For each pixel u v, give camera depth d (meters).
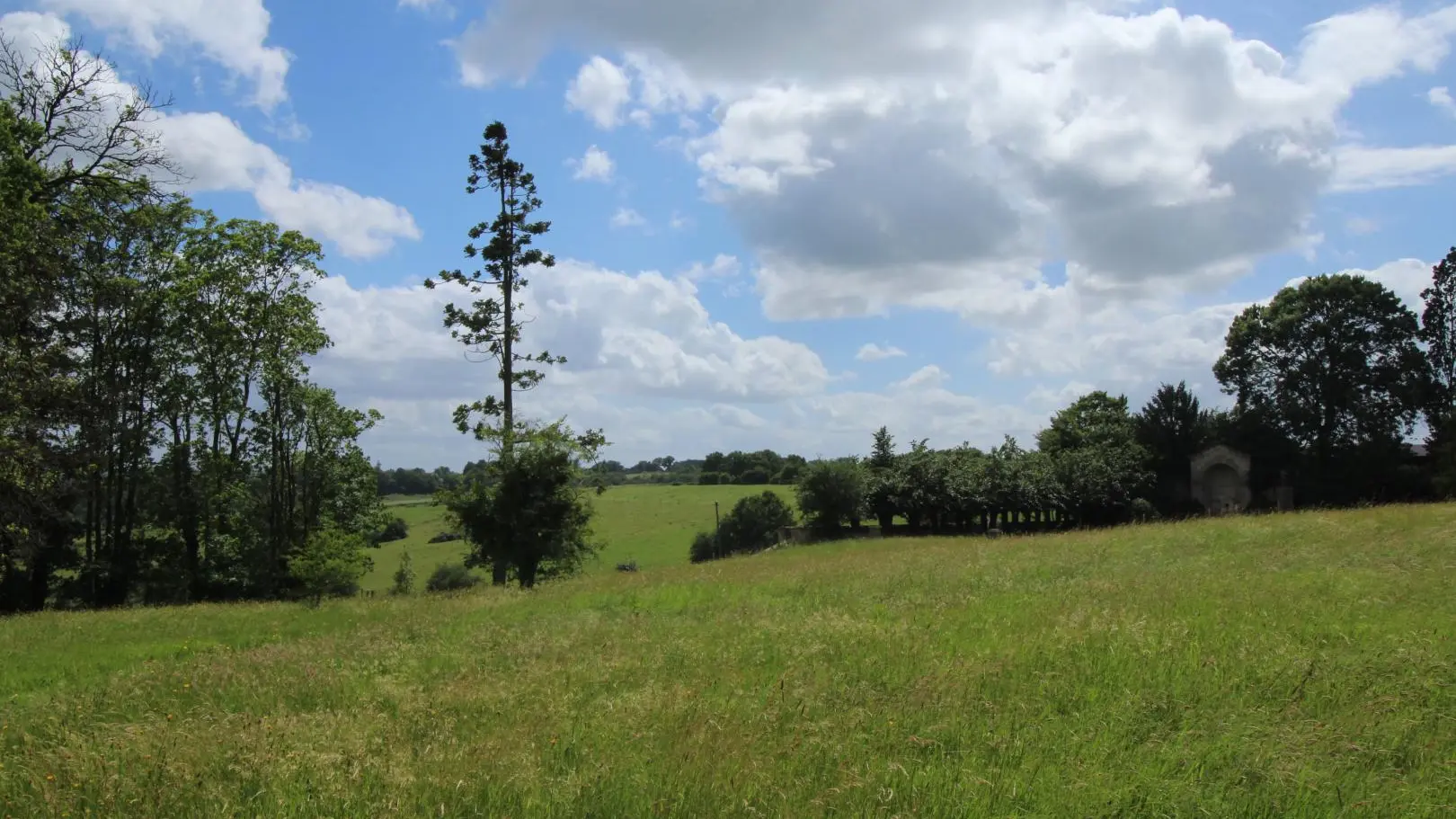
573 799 5.06
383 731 6.91
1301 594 11.34
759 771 5.38
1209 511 46.66
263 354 38.66
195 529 39.62
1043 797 4.89
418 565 62.81
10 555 29.77
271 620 18.47
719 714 6.82
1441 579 12.04
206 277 36.44
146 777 5.67
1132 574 15.66
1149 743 5.76
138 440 37.88
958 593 14.67
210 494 38.97
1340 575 12.99
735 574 21.22
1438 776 5.15
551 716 7.11
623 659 9.84
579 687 8.34
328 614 18.83
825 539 48.12
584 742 6.34
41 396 25.73
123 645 14.95
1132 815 4.73
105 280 32.78
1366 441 47.84
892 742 6.05
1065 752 5.69
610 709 7.21
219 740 6.60
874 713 6.81
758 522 68.94
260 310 38.50
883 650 9.36
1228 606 10.63
